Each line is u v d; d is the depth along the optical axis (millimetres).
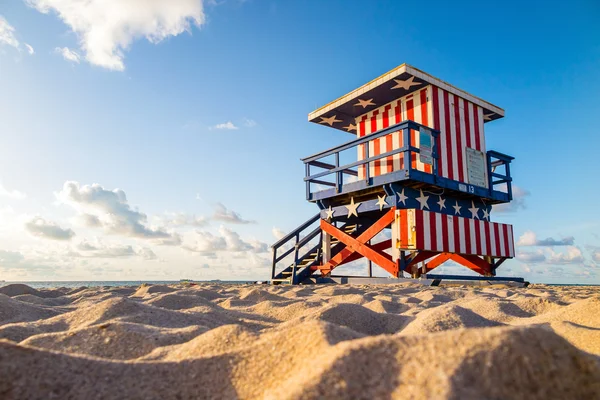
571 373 1372
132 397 1499
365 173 13078
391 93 12648
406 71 11383
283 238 14258
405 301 5191
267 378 1542
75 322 3176
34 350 1622
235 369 1636
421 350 1364
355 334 1823
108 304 3340
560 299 4898
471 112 13133
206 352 1914
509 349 1329
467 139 12727
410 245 10641
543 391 1272
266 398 1364
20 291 6055
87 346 2252
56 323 3164
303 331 1764
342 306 3418
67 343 2299
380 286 9680
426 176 11008
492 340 1361
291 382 1394
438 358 1310
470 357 1294
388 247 14445
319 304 4238
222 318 3568
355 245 12312
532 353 1354
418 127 11016
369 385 1268
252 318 3830
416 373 1270
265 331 2861
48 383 1502
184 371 1651
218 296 6066
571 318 3250
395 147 12719
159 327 2664
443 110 12312
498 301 4266
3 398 1396
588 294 6246
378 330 3186
